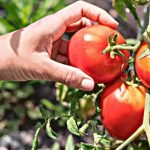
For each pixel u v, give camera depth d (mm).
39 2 1351
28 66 609
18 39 615
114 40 501
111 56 500
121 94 513
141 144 571
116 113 513
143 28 548
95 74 519
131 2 550
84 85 526
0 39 638
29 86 1416
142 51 489
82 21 625
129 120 511
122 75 532
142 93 517
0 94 1397
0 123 1336
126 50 517
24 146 1283
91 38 512
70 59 539
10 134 1307
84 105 767
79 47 517
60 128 1276
